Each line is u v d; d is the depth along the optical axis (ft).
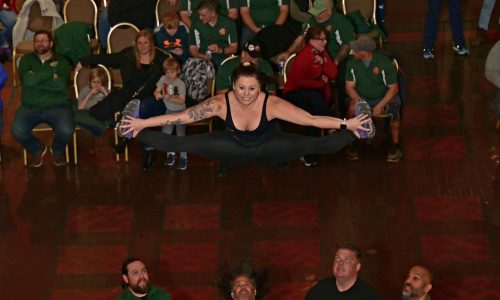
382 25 55.57
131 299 37.63
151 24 53.72
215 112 27.66
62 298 43.21
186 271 44.27
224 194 48.26
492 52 48.91
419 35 59.21
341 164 49.78
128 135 27.78
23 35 55.16
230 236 45.98
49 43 48.98
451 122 52.37
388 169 49.44
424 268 36.78
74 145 49.96
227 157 27.91
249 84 26.73
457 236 45.60
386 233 45.93
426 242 45.34
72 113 49.08
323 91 49.19
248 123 27.63
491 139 51.16
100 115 48.62
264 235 45.96
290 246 45.32
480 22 57.82
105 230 46.52
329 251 45.01
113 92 48.52
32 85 48.62
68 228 46.65
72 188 48.93
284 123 51.65
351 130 27.58
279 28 51.88
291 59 50.08
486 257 44.52
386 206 47.37
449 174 49.06
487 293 42.80
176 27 51.11
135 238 46.09
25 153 50.29
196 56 50.98
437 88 54.75
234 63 48.39
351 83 48.70
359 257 35.96
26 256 45.21
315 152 27.81
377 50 49.32
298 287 43.29
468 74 55.72
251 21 52.90
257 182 48.91
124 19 53.42
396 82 48.21
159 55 48.65
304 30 51.72
